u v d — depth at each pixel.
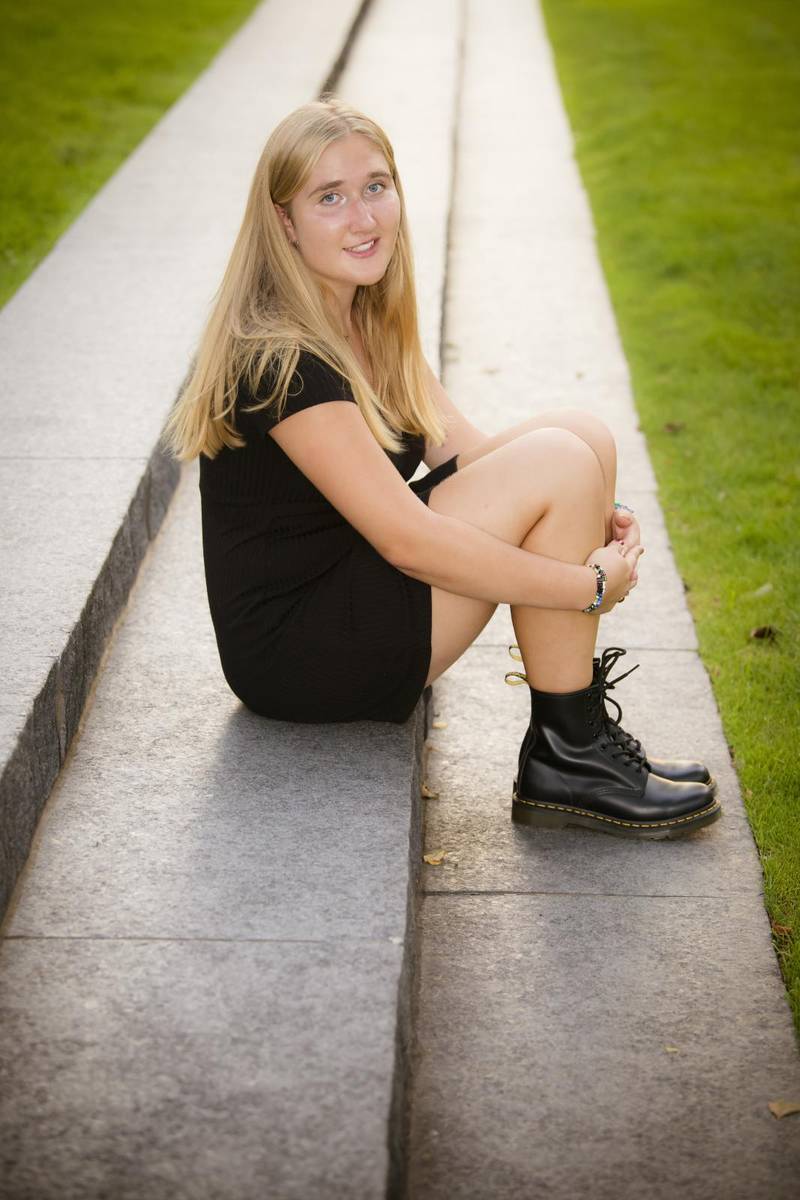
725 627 5.92
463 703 5.41
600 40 19.41
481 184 12.89
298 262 3.89
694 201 12.16
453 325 9.57
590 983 3.94
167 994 3.26
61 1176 2.79
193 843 3.78
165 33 17.33
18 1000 3.24
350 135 3.85
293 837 3.80
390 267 4.24
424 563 3.85
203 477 4.07
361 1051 3.09
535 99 16.11
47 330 7.12
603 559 4.07
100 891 3.61
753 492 7.14
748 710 5.34
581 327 9.53
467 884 4.36
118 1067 3.06
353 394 3.82
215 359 3.84
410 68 15.97
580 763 4.47
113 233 8.93
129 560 5.26
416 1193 3.24
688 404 8.27
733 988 3.93
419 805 4.38
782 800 4.79
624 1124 3.46
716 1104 3.52
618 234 11.40
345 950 3.38
